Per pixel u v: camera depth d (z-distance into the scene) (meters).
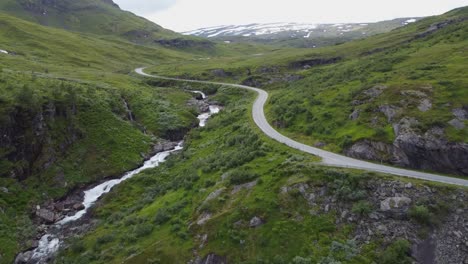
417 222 37.06
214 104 130.75
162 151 85.31
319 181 44.22
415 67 81.94
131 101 107.06
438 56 90.81
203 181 56.44
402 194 39.81
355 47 175.88
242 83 155.88
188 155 75.31
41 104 71.31
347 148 54.78
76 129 76.31
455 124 49.53
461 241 34.81
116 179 71.69
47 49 179.25
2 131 61.66
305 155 54.03
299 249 37.50
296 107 76.25
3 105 64.50
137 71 189.38
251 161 55.97
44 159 66.38
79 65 170.00
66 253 47.94
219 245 40.28
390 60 99.88
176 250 41.81
